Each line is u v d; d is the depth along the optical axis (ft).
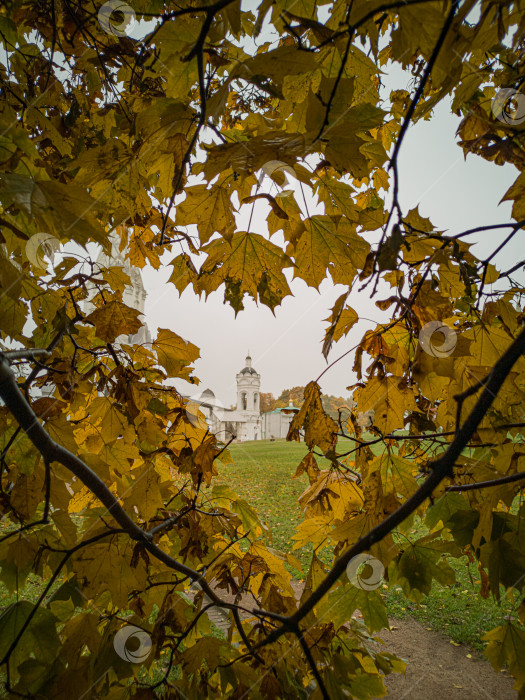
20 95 5.41
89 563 4.52
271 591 5.55
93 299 5.63
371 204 5.97
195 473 5.35
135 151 3.73
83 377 5.19
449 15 1.72
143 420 5.44
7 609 4.40
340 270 3.84
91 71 5.86
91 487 3.99
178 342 5.64
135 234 6.31
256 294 4.08
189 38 2.85
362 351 4.69
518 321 4.54
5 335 4.23
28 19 5.07
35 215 2.08
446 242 3.42
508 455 4.40
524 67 3.86
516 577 3.67
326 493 5.73
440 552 4.65
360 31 2.35
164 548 6.19
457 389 4.42
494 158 3.70
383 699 13.29
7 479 4.84
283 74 2.16
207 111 2.35
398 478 4.72
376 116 2.32
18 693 4.02
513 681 14.07
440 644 16.39
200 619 5.57
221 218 3.32
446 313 4.06
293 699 4.81
